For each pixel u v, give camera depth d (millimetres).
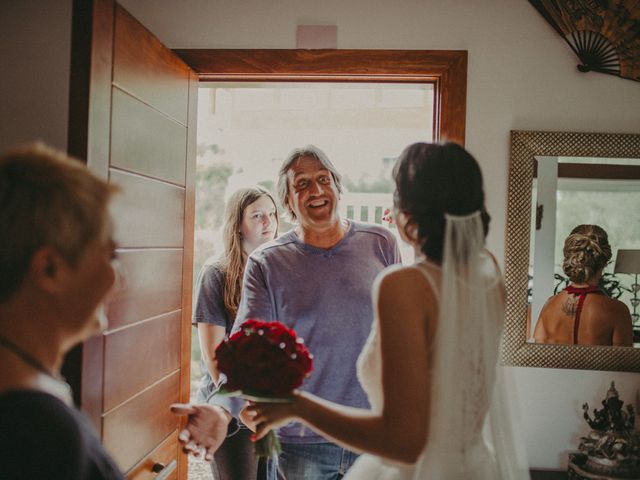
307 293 2303
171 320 2250
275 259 2375
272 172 6621
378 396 1468
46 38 2357
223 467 2525
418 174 1379
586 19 2338
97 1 1579
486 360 1367
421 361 1256
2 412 738
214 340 2803
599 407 2342
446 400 1294
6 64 2361
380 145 6617
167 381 2227
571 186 2355
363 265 2355
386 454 1237
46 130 2350
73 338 885
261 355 1477
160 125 2082
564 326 2350
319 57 2412
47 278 814
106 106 1650
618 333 2336
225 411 2240
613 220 2346
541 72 2383
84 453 780
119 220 1744
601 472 2070
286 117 6285
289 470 2201
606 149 2346
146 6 2459
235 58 2436
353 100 6211
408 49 2404
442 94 2391
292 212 2490
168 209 2188
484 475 1363
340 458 2209
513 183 2357
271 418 1498
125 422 1832
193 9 2459
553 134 2350
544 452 2348
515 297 2357
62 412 782
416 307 1285
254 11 2445
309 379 2264
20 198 794
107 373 1697
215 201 8055
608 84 2367
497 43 2391
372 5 2416
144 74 1926
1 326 805
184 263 2395
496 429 1443
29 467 718
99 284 883
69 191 820
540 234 2359
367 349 1525
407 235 1439
